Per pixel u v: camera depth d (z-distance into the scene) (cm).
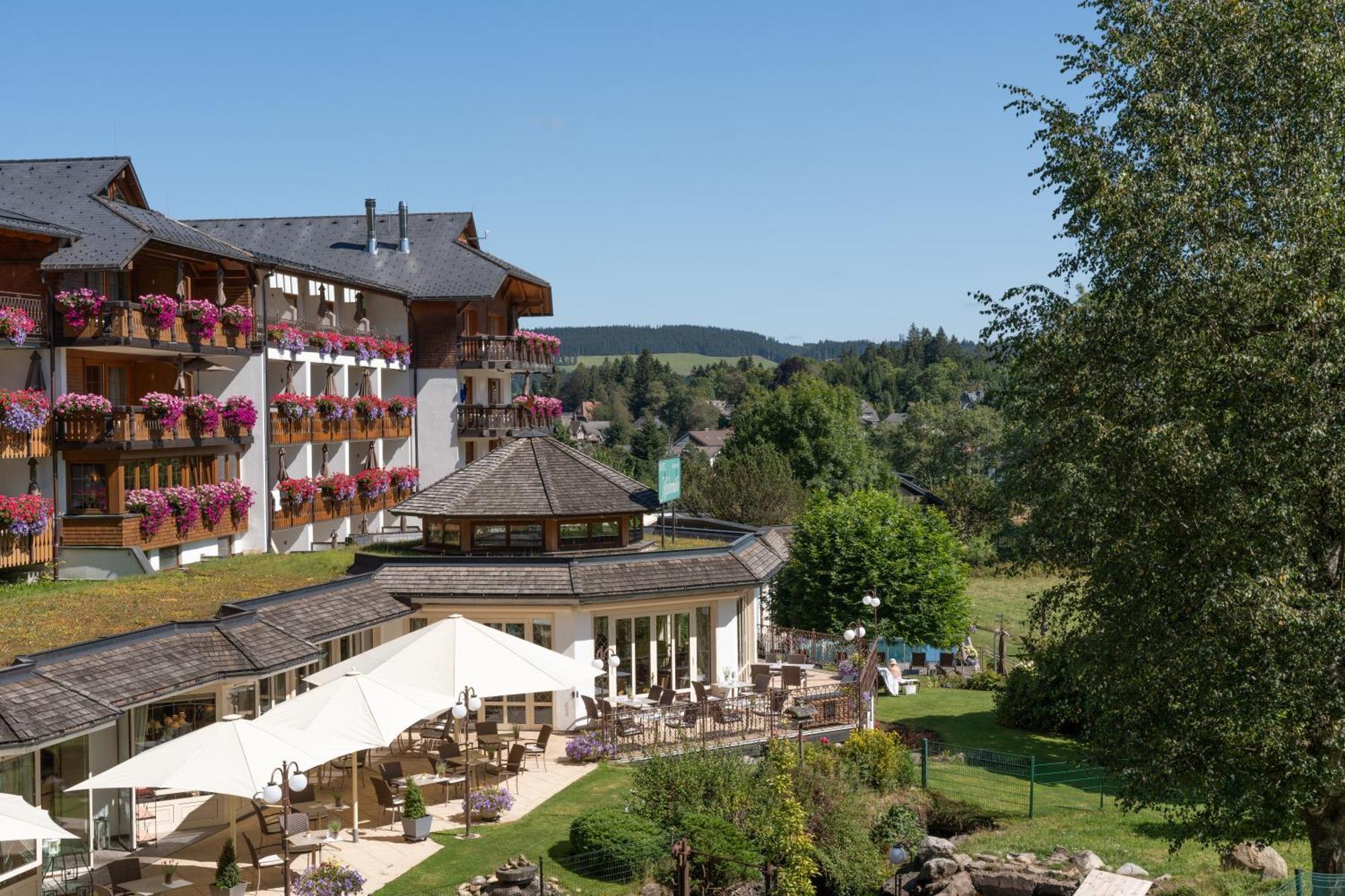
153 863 1816
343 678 1933
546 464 3028
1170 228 1884
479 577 2656
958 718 3400
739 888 1894
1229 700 1689
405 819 1941
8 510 2712
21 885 1611
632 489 3055
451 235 5169
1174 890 1814
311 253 5097
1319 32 1939
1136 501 1839
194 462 3544
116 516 3000
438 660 2152
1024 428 2275
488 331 5347
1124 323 1962
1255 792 1738
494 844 1928
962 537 7112
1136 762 1864
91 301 2998
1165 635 1764
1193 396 1792
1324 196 1747
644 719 2539
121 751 1947
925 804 2375
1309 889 1698
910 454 10038
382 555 2869
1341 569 1797
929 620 4125
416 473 4791
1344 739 1662
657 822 2003
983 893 1933
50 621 2212
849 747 2434
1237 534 1709
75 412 2989
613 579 2680
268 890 1717
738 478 5859
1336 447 1677
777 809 1988
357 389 4669
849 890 1997
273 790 1512
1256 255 1773
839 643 3369
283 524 3847
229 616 2116
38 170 3431
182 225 3678
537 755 2367
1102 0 2172
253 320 3706
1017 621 5678
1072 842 2108
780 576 4247
